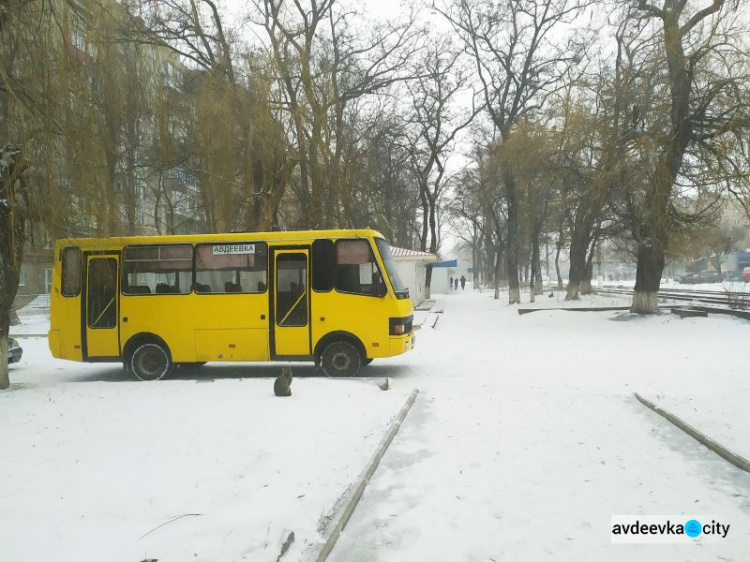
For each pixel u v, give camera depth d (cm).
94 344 1280
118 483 543
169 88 1867
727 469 591
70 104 997
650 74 1988
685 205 2216
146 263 1282
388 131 3331
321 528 443
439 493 536
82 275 1290
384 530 457
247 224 1984
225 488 530
